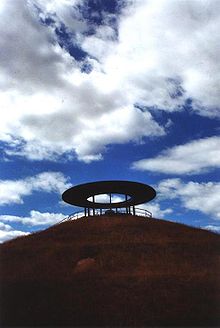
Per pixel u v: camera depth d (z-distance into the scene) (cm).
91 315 2672
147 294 2981
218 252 4181
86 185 5341
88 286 3152
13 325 2509
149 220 5366
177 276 3334
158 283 3173
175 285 3145
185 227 5200
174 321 2558
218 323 2503
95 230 4825
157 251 4066
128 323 2539
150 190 5497
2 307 2823
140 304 2823
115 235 4556
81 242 4375
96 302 2870
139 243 4244
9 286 3225
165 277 3297
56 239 4619
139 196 5784
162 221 5406
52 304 2862
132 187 5438
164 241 4369
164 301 2873
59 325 2511
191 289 3080
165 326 2473
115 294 2986
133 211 6059
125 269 3572
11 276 3497
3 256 4144
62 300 2923
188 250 4153
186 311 2719
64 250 4138
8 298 2986
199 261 3838
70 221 5481
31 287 3181
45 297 2989
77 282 3247
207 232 5062
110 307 2786
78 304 2847
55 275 3472
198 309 2750
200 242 4459
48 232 4988
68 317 2648
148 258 3862
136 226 4956
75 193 5594
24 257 4056
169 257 3903
